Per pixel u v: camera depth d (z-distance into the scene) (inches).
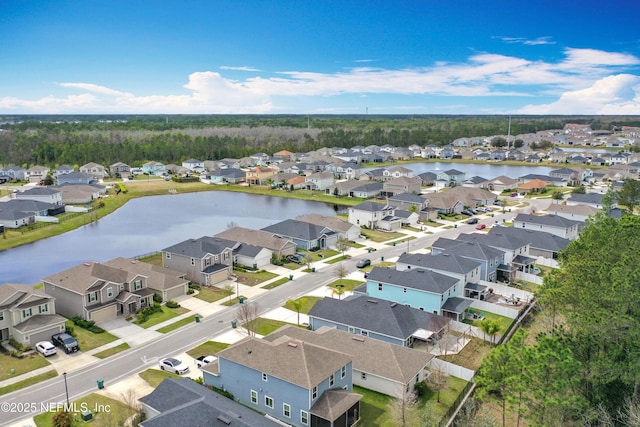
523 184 6220.5
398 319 2058.3
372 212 4234.7
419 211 4628.4
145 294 2458.2
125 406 1589.6
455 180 6830.7
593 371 1438.2
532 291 2748.5
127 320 2319.1
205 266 2832.2
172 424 1253.7
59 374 1814.7
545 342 1406.3
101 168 7475.4
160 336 2149.4
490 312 2450.8
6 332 2063.2
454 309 2299.5
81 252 3695.9
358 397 1530.5
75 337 2121.1
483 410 1621.6
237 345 1689.2
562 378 1301.7
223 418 1278.3
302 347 1598.2
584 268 1863.9
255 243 3334.2
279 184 6771.7
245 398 1630.2
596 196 4830.2
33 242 3966.5
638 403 1402.6
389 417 1585.9
